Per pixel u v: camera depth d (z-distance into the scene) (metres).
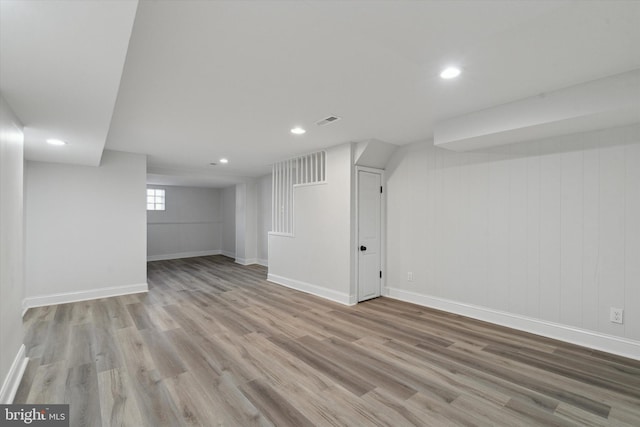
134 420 1.79
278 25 1.59
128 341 2.92
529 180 3.13
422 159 4.10
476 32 1.63
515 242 3.24
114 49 1.38
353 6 1.43
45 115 2.25
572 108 2.35
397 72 2.12
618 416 1.84
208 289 5.07
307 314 3.76
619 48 1.82
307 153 4.83
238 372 2.35
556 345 2.82
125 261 4.68
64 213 4.22
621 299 2.61
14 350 2.19
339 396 2.04
